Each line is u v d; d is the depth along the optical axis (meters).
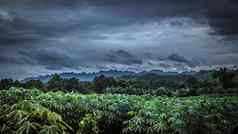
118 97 6.89
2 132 2.60
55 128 2.46
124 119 5.91
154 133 5.40
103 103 5.83
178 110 5.68
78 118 5.23
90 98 6.02
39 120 2.59
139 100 7.04
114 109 5.77
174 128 5.28
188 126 5.45
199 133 5.61
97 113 5.42
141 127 5.42
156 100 7.18
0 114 2.82
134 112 5.76
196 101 7.08
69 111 5.12
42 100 4.81
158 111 5.76
